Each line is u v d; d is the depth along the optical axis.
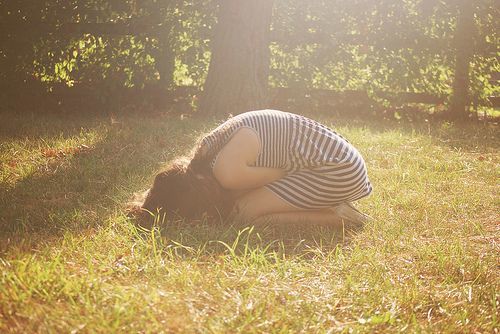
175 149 6.54
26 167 5.65
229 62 8.73
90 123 7.98
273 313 2.97
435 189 5.55
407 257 3.94
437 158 6.79
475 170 6.29
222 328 2.77
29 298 2.87
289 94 9.90
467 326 3.02
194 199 4.22
